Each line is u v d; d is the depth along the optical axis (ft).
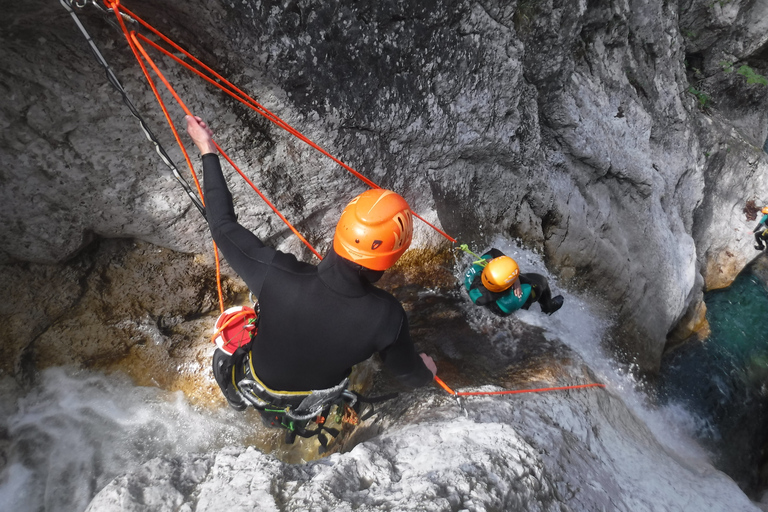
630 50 20.76
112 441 9.98
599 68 19.19
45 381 9.80
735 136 29.07
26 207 8.55
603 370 16.25
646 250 21.93
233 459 6.20
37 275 9.62
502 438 7.28
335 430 7.02
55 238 9.14
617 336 19.63
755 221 29.89
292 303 4.85
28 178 8.25
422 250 14.42
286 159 10.31
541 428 8.92
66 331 10.09
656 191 22.58
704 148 27.78
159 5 7.20
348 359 5.12
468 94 13.16
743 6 27.25
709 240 30.30
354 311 4.81
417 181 13.38
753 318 29.37
